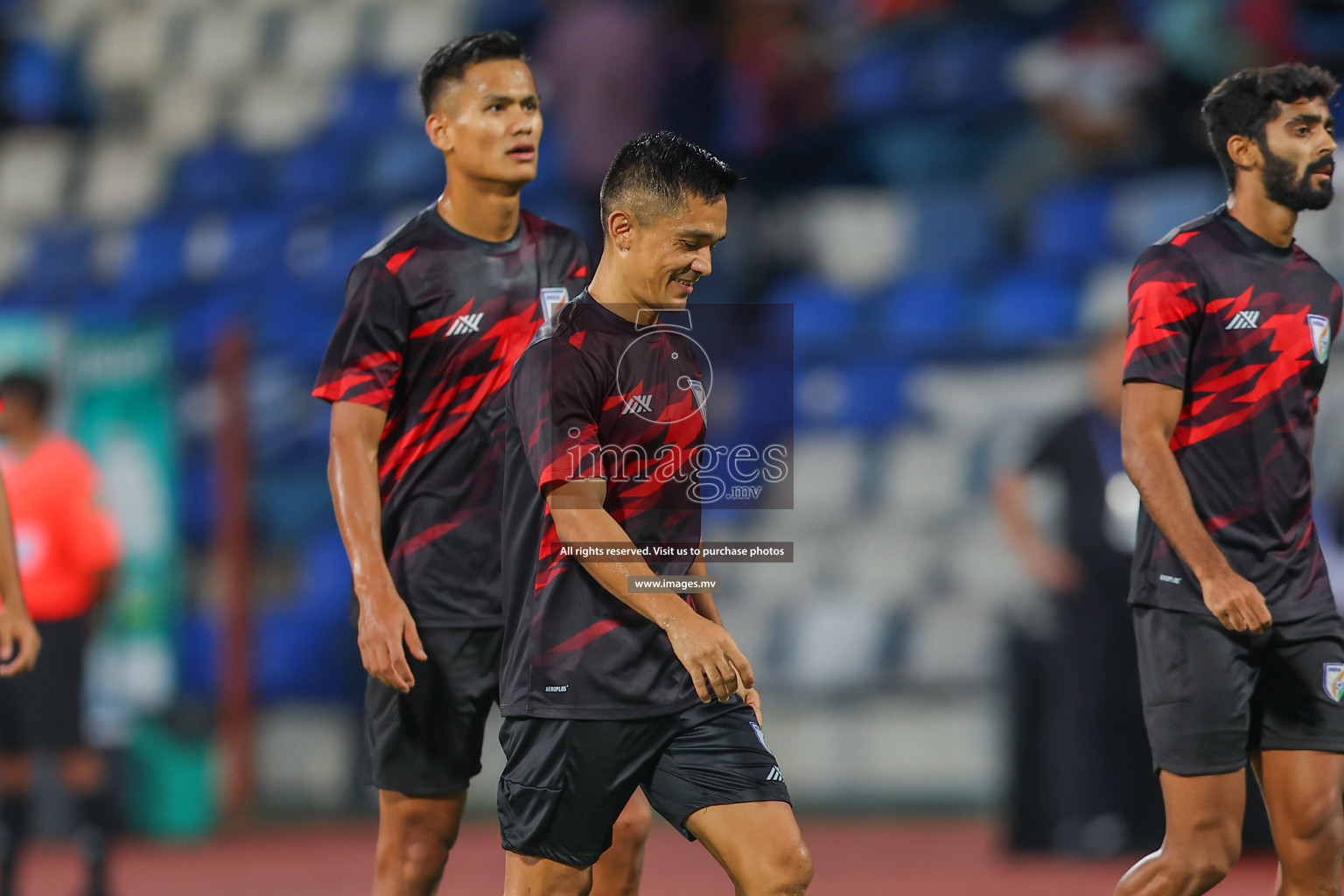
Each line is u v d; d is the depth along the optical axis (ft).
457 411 47.09
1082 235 137.59
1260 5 135.44
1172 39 137.69
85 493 81.97
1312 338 44.29
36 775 99.71
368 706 47.85
